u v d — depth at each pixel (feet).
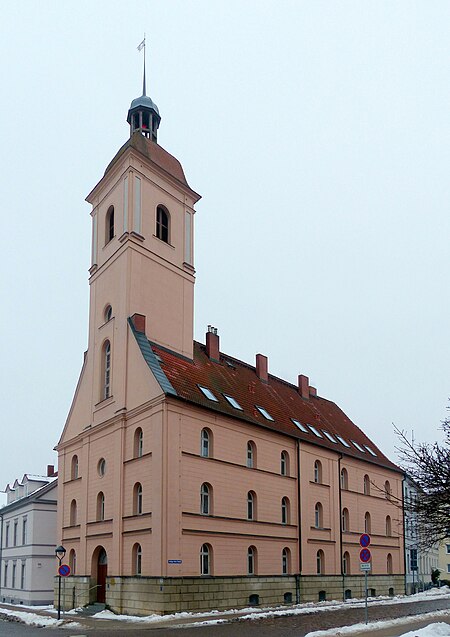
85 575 117.50
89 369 131.85
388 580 167.02
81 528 122.11
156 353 119.55
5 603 166.30
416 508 71.15
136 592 103.24
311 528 138.10
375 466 173.78
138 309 122.11
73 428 134.00
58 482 135.13
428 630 71.00
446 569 291.99
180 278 133.90
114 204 131.13
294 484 136.15
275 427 133.90
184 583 101.76
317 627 82.89
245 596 114.11
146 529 103.91
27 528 161.07
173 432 106.52
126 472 112.37
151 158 132.98
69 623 94.22
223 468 115.96
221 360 147.13
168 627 85.25
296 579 129.49
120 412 115.75
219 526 111.86
